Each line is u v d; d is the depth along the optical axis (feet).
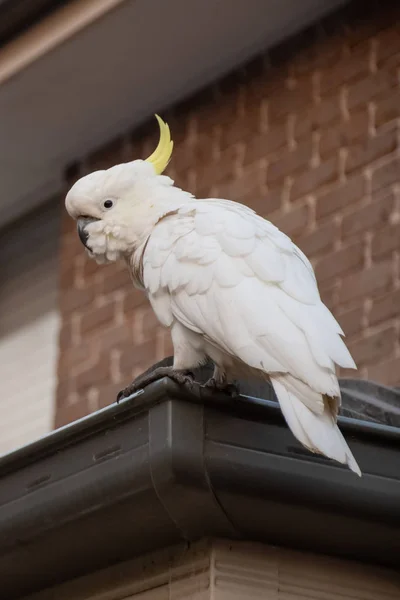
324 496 14.80
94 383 34.30
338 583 15.51
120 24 30.66
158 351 32.83
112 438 14.85
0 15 31.81
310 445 13.28
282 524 14.80
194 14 30.45
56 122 35.37
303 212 29.99
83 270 35.99
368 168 28.94
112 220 17.65
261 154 31.58
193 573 14.90
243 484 14.34
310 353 13.92
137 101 34.42
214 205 16.43
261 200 31.14
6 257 40.70
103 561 15.96
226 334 14.60
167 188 17.94
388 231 28.04
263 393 16.33
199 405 14.37
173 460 14.05
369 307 27.81
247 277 14.97
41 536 15.72
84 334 35.19
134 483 14.43
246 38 31.81
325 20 30.96
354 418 16.40
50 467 15.65
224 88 33.12
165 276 15.61
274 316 14.40
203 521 14.56
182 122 34.01
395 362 26.86
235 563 14.87
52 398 36.81
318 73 30.83
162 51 32.07
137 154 35.12
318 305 14.75
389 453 15.42
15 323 39.42
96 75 33.06
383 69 29.37
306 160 30.42
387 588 15.85
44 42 31.63
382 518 15.16
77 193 17.90
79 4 30.50
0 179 38.45
